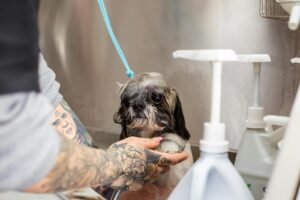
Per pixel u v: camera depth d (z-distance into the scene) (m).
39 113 0.36
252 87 0.83
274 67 0.80
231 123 0.88
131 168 0.58
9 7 0.34
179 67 0.97
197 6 0.92
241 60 0.67
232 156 0.82
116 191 0.70
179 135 0.73
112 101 1.16
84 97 1.26
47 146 0.36
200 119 0.93
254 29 0.82
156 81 0.73
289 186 0.42
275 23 0.79
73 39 1.26
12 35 0.34
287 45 0.78
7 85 0.34
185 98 0.96
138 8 1.05
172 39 0.98
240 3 0.84
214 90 0.48
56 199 0.70
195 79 0.93
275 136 0.62
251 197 0.48
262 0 0.74
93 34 1.19
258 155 0.62
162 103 0.71
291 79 0.78
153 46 1.02
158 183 0.69
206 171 0.46
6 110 0.34
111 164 0.52
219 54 0.46
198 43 0.93
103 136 1.18
